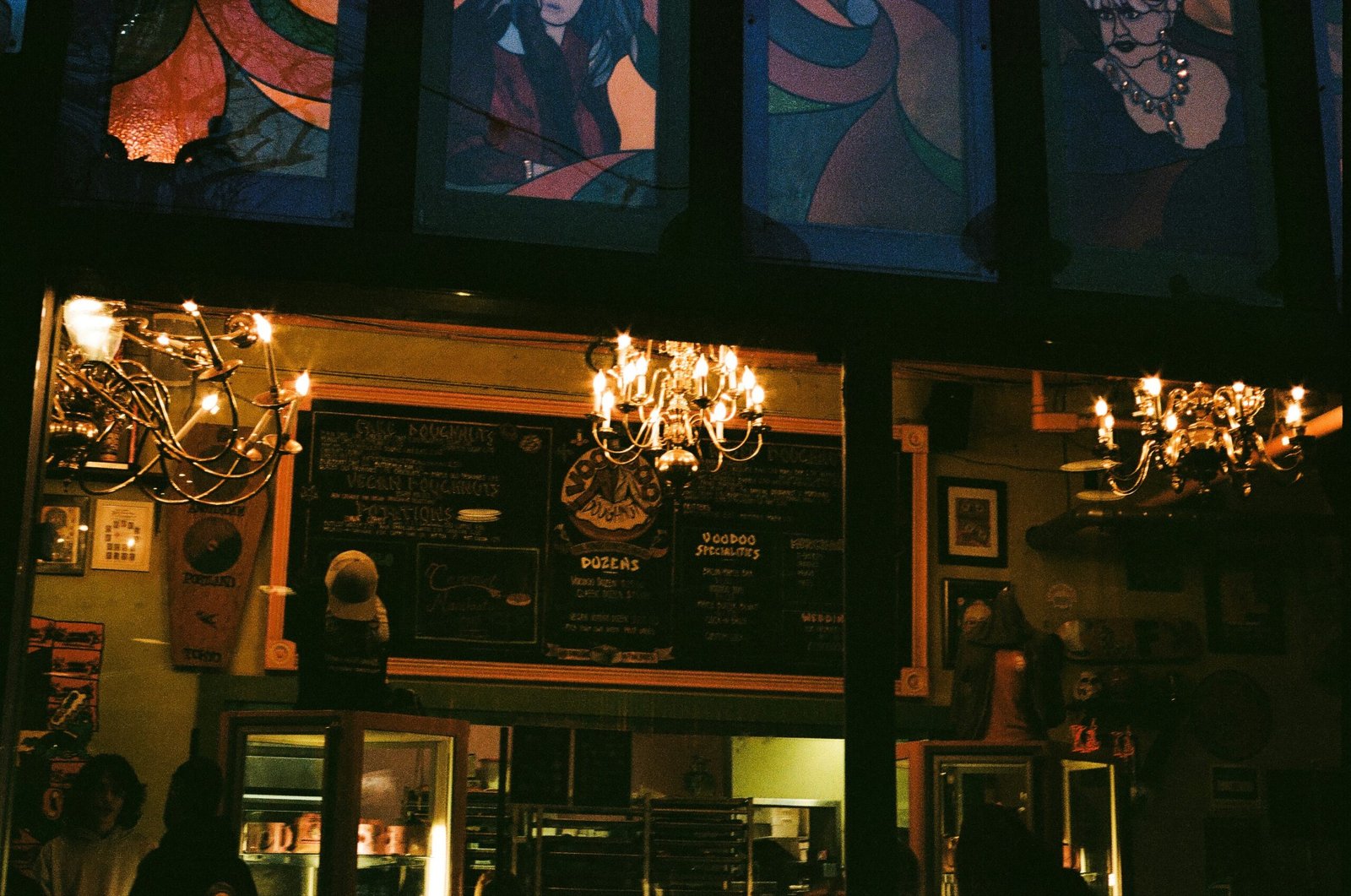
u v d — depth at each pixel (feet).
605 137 11.80
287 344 26.76
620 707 26.91
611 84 11.90
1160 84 12.83
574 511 27.37
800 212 11.97
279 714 14.96
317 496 26.30
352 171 11.25
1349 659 12.03
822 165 12.10
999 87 12.45
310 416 26.53
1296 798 29.04
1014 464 29.45
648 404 23.72
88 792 19.06
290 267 10.90
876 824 10.85
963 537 28.84
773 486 28.14
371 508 26.53
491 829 25.25
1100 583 29.27
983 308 11.91
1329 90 13.10
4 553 9.88
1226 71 13.00
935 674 28.12
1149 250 12.44
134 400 17.60
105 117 10.91
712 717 27.20
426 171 11.44
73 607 25.21
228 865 13.64
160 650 25.44
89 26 11.02
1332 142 12.96
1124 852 20.85
